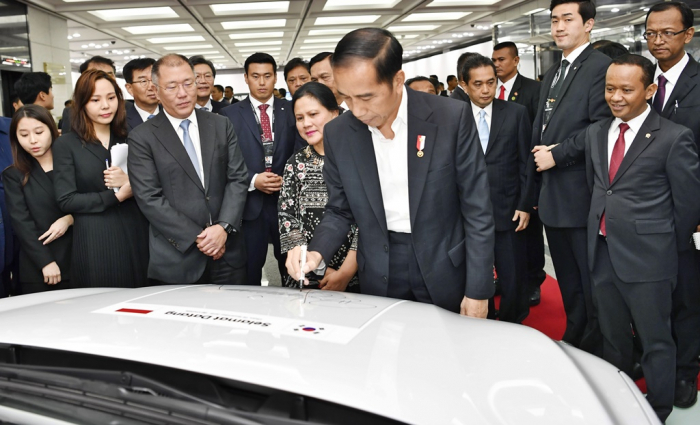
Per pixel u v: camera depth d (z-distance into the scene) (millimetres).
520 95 3957
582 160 2428
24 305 1540
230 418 899
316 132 2324
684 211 1976
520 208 2988
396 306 1403
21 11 9766
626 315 2189
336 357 1023
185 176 2303
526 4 11812
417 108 1621
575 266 2729
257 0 10281
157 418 928
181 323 1196
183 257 2291
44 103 3742
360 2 11961
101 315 1261
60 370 1071
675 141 1945
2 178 2689
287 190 2445
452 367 1013
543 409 911
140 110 3549
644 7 5188
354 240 2283
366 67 1306
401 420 840
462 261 1736
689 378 2299
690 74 2338
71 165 2477
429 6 12180
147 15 11773
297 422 873
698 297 2229
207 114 2457
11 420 1023
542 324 3340
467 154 1626
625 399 1059
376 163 1672
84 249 2490
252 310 1306
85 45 15633
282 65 25562
